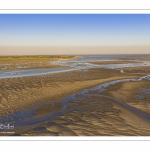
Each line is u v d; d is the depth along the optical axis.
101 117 6.02
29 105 7.43
